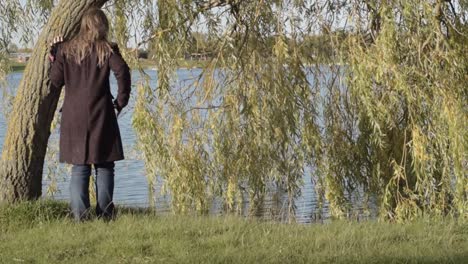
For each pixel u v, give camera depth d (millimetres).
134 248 6078
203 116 10703
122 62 6973
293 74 10258
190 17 10031
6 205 7582
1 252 6074
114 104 7086
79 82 6965
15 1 10992
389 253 6090
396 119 9727
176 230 6750
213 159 10805
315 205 10711
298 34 10352
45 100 8086
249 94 10398
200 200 10641
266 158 10594
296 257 5887
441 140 9195
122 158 7180
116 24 10562
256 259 5801
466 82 9297
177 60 10328
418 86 9227
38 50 8078
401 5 9133
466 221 8430
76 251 6051
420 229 7320
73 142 7012
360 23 9703
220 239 6391
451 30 9383
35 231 6781
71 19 8000
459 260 5875
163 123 10562
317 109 10469
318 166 10469
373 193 10156
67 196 10680
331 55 10320
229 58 10422
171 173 10602
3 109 10844
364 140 10125
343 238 6590
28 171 8070
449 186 9258
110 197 7309
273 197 10695
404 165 9562
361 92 9266
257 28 10344
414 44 9227
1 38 10984
